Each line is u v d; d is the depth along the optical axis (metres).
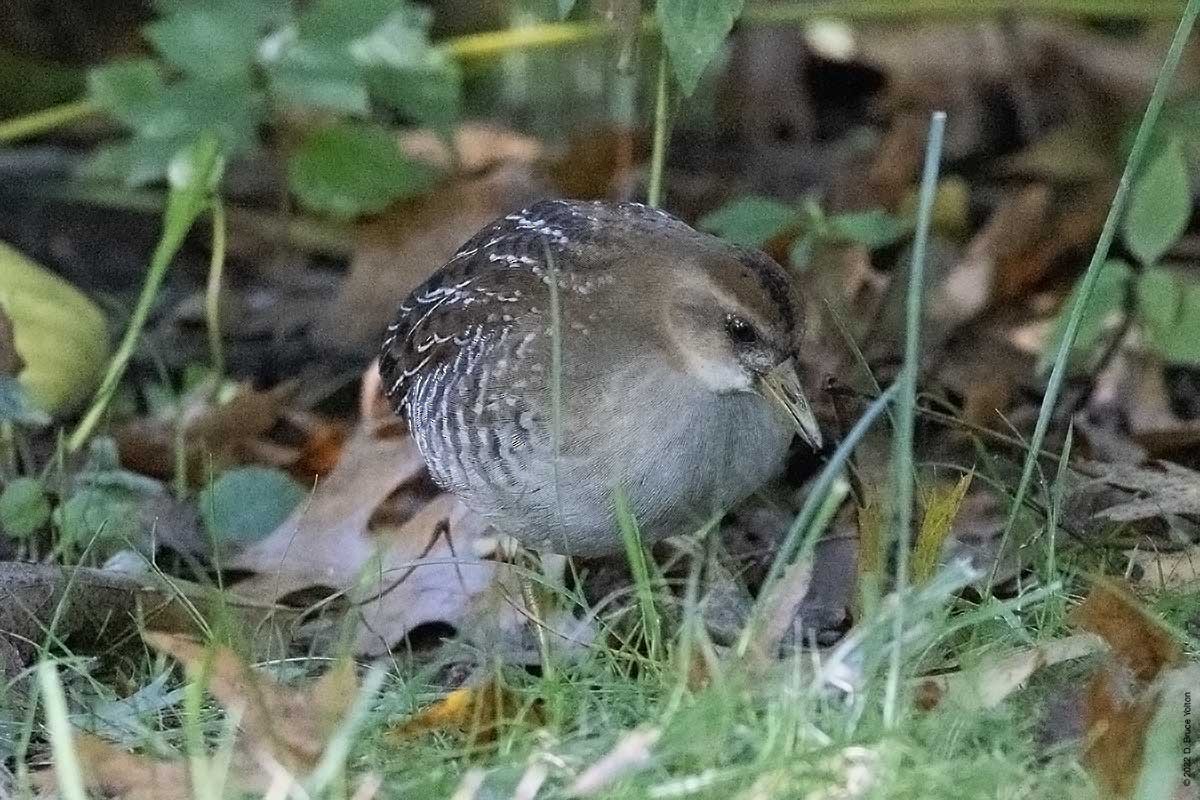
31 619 8.67
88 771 6.95
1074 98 16.59
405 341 9.77
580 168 14.22
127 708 7.81
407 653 9.07
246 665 7.11
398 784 6.86
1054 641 7.58
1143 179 11.16
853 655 7.35
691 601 7.47
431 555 9.75
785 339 8.81
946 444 10.86
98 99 12.91
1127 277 11.27
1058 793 6.62
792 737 6.74
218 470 11.23
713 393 8.91
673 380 8.85
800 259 11.40
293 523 10.13
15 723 7.72
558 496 8.64
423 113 13.73
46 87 15.75
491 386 8.94
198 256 14.44
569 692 7.57
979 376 12.03
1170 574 8.62
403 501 10.73
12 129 13.73
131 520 9.82
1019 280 13.38
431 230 13.50
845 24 17.19
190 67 12.62
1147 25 17.33
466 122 15.70
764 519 10.47
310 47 12.72
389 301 13.27
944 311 12.72
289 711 7.27
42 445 11.34
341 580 9.69
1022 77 16.78
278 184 15.26
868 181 14.72
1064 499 9.45
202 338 13.20
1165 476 9.51
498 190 13.80
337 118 14.49
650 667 7.84
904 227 12.37
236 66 12.67
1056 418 11.38
